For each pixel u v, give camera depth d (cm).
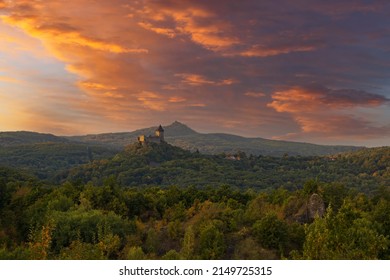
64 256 2984
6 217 4788
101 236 4125
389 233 4006
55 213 4631
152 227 5222
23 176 11262
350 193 7169
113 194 6306
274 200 6519
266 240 4297
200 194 7681
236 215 5144
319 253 2328
